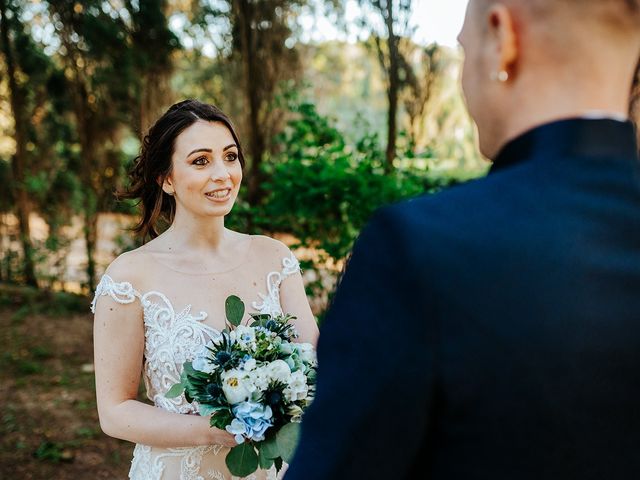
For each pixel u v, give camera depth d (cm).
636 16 60
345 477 57
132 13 674
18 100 710
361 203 359
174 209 194
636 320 58
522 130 65
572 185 61
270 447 141
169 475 164
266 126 602
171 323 168
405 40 536
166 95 728
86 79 687
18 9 684
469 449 57
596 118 62
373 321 58
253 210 410
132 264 171
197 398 144
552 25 61
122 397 166
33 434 391
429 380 56
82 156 695
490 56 65
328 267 438
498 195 61
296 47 635
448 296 56
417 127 627
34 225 859
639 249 60
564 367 56
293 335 166
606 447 58
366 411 57
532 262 57
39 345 563
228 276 180
